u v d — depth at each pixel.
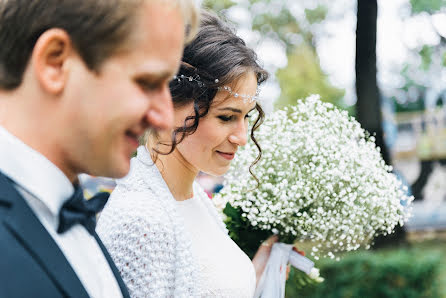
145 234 1.24
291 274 2.15
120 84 0.69
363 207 1.85
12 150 0.70
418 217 10.59
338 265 4.77
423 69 13.80
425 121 12.88
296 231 1.93
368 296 4.73
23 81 0.70
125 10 0.67
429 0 11.57
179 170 1.46
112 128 0.70
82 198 0.82
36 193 0.71
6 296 0.59
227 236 1.64
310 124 1.95
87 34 0.67
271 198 1.89
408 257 4.89
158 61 0.70
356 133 2.01
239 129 1.41
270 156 1.90
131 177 1.35
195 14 0.77
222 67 1.35
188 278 1.29
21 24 0.68
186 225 1.44
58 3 0.67
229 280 1.45
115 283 0.92
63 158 0.74
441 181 11.77
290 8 13.35
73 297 0.68
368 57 7.50
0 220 0.64
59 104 0.69
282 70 14.18
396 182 2.01
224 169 1.45
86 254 0.84
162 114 0.73
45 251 0.67
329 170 1.83
